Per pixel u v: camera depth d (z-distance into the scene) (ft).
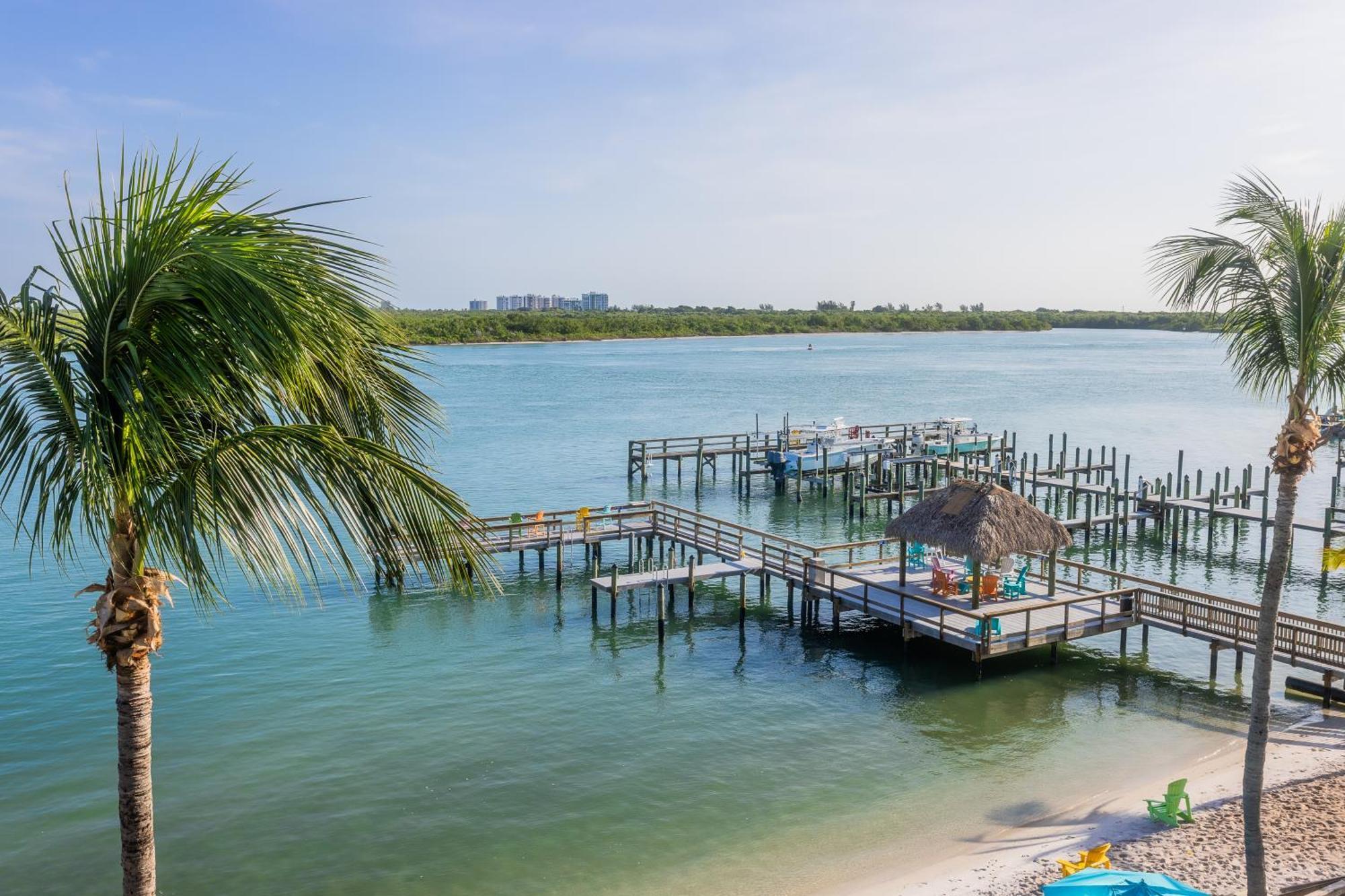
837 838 53.31
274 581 22.76
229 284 19.75
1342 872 45.75
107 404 21.76
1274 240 38.40
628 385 350.23
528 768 61.87
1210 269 39.75
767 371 426.51
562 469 181.68
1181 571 118.32
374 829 53.98
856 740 66.85
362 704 71.92
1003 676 79.25
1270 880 45.11
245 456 22.45
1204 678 78.18
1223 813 53.16
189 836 53.01
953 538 78.59
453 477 170.50
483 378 378.53
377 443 24.34
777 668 81.41
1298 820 51.85
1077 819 54.75
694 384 356.79
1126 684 77.10
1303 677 77.51
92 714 68.59
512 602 99.91
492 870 50.03
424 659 82.23
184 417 23.39
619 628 91.97
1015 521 79.30
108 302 21.06
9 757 61.67
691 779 60.75
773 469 170.60
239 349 20.27
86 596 97.04
